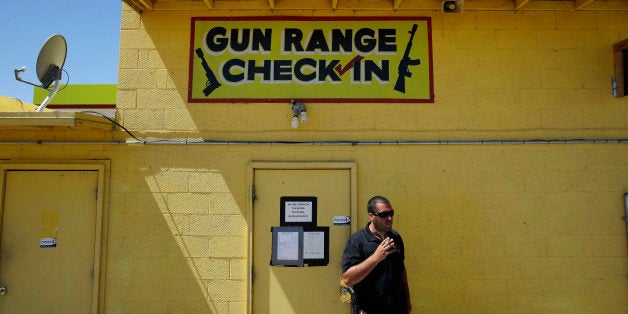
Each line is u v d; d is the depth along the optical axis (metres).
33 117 4.65
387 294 4.01
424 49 5.28
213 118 5.21
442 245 5.00
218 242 5.05
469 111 5.18
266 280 4.96
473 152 5.13
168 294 5.01
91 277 5.05
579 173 5.10
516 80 5.23
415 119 5.17
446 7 5.04
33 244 5.09
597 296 4.94
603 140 5.13
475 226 5.03
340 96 5.21
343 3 5.34
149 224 5.09
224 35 5.34
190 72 5.29
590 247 5.00
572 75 5.25
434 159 5.12
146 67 5.30
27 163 5.16
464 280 4.96
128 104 5.25
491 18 5.33
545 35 5.31
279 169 5.11
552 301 4.93
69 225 5.11
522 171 5.10
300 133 5.16
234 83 5.26
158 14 5.38
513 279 4.96
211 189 5.11
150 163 5.16
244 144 5.15
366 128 5.16
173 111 5.23
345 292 4.57
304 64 5.27
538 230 5.02
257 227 5.04
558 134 5.16
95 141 5.21
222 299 4.99
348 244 4.29
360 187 5.08
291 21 5.33
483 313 4.92
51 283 5.05
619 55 5.22
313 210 5.05
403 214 5.04
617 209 5.05
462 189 5.07
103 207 5.11
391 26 5.31
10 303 5.02
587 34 5.32
